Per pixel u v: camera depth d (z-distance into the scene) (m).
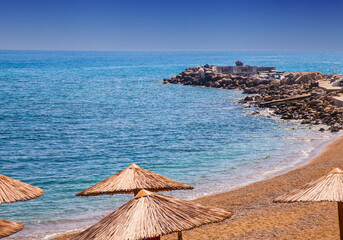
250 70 126.88
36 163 33.38
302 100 63.75
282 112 56.75
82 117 59.09
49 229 19.53
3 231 8.26
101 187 10.16
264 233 15.52
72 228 19.64
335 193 8.05
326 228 14.91
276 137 42.31
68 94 91.00
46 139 43.25
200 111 63.00
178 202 7.30
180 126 50.56
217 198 23.05
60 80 131.75
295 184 23.83
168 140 42.41
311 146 37.41
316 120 49.41
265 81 94.06
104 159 34.72
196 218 6.96
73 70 192.50
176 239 16.12
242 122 51.81
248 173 29.23
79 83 120.44
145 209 6.95
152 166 32.16
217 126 49.72
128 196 24.27
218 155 35.34
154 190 10.03
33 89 101.69
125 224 6.71
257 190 23.66
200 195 24.31
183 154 36.06
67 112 63.94
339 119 48.66
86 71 185.00
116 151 37.59
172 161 33.59
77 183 27.77
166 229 6.61
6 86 108.19
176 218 6.85
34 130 48.50
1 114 60.78
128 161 33.94
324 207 17.80
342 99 57.81
